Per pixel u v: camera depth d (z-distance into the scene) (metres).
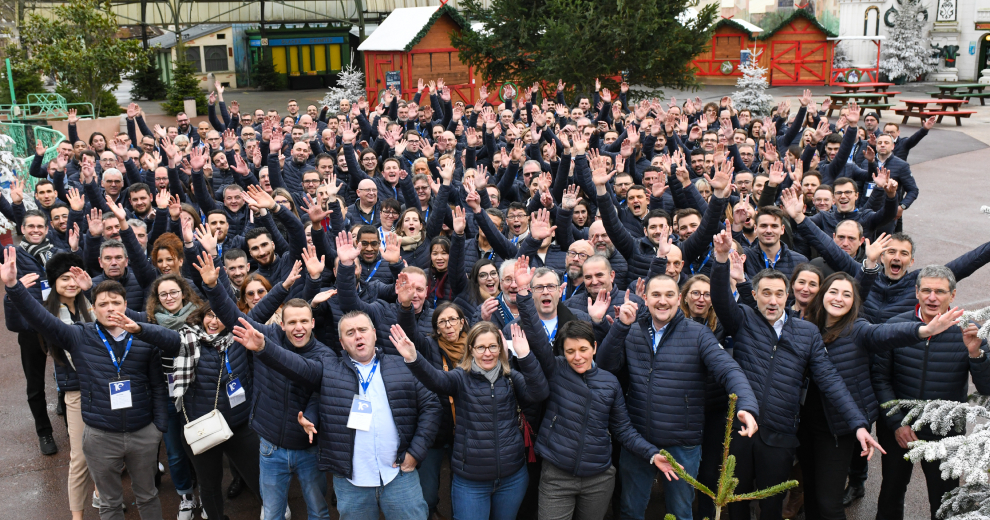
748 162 11.35
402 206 8.21
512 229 7.86
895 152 11.80
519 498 5.09
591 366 5.05
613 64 18.19
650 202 9.15
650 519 5.93
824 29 35.41
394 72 24.16
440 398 5.27
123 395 5.30
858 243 6.82
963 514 3.96
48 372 8.91
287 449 5.18
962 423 4.65
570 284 6.55
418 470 5.53
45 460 7.02
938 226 13.53
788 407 5.11
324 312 6.11
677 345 5.17
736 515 5.30
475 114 14.70
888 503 5.50
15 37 25.67
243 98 37.03
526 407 5.24
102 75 26.25
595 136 11.80
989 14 36.50
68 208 8.95
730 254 5.62
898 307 5.96
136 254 6.79
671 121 12.16
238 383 5.47
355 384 4.99
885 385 5.37
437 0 40.56
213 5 40.12
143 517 5.55
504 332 5.47
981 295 10.35
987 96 27.86
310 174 9.43
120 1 37.03
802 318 5.50
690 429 5.11
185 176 10.42
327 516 5.37
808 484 5.47
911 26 36.41
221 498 5.61
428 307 6.21
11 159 13.19
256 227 7.73
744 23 36.28
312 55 42.22
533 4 19.09
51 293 6.04
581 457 4.93
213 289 5.31
